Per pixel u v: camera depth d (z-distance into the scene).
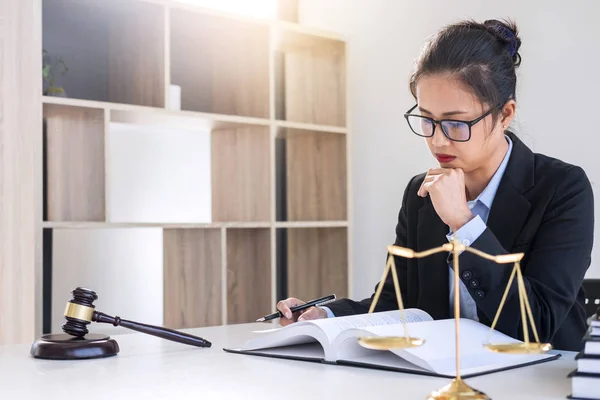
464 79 1.48
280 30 3.60
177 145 3.49
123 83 3.34
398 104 3.77
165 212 3.40
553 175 1.64
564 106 3.12
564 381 1.12
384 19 3.83
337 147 3.87
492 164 1.66
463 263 1.37
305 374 1.20
